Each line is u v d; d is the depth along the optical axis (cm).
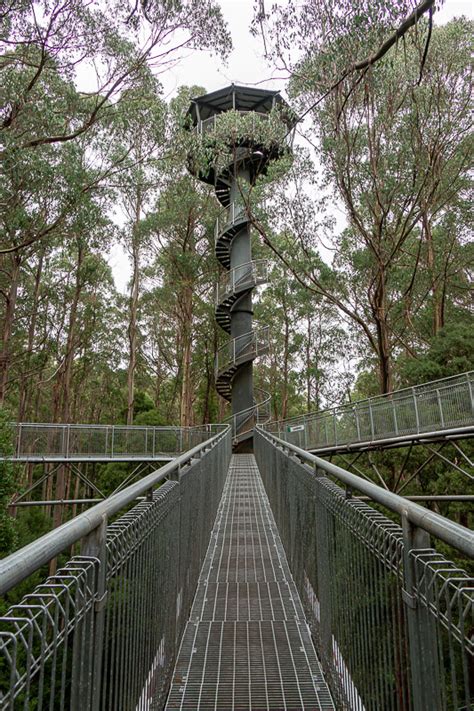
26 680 111
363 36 792
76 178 1382
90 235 2075
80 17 1076
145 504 256
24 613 128
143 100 1379
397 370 2777
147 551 244
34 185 1319
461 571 143
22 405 2542
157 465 1716
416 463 1716
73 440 1559
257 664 339
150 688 245
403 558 170
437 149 1562
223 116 1669
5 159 1178
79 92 1275
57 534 131
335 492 290
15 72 1153
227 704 291
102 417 4450
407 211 1855
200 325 3281
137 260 2850
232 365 2239
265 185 1653
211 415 4209
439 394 1107
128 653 201
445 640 146
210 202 2816
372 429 1340
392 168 1616
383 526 201
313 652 357
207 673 327
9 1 1021
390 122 1508
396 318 2358
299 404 4878
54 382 3188
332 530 298
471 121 1625
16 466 1391
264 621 412
